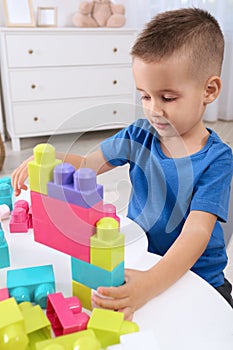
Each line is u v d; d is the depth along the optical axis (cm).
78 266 47
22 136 261
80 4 273
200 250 58
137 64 65
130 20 305
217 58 69
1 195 72
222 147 72
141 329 44
